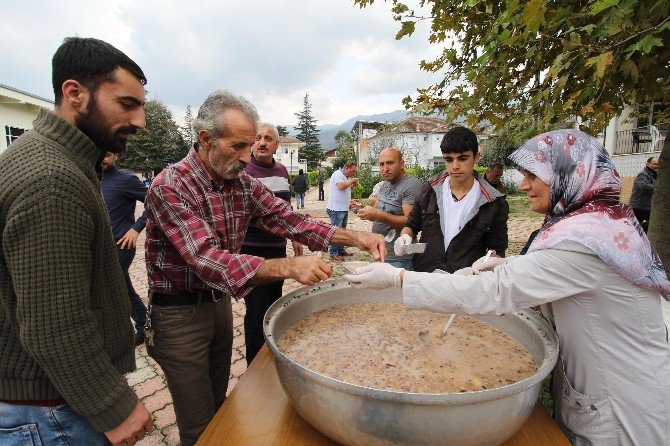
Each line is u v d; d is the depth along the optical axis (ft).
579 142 3.60
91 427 3.71
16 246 2.93
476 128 9.68
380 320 4.75
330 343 4.14
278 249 8.79
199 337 5.16
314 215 40.88
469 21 8.27
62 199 3.02
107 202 10.11
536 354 3.83
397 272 3.73
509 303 3.33
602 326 3.35
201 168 4.85
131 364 4.10
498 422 2.69
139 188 10.63
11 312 3.20
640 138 34.99
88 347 3.19
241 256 4.19
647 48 4.41
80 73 3.34
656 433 3.33
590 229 3.26
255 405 3.79
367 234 5.45
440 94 9.46
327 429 2.97
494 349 4.08
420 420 2.56
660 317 3.40
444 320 4.79
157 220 4.54
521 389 2.69
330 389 2.75
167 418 8.03
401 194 9.53
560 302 3.59
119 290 3.88
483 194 6.94
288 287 15.97
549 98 6.88
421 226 8.24
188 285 4.95
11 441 3.44
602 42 5.43
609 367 3.38
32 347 3.00
